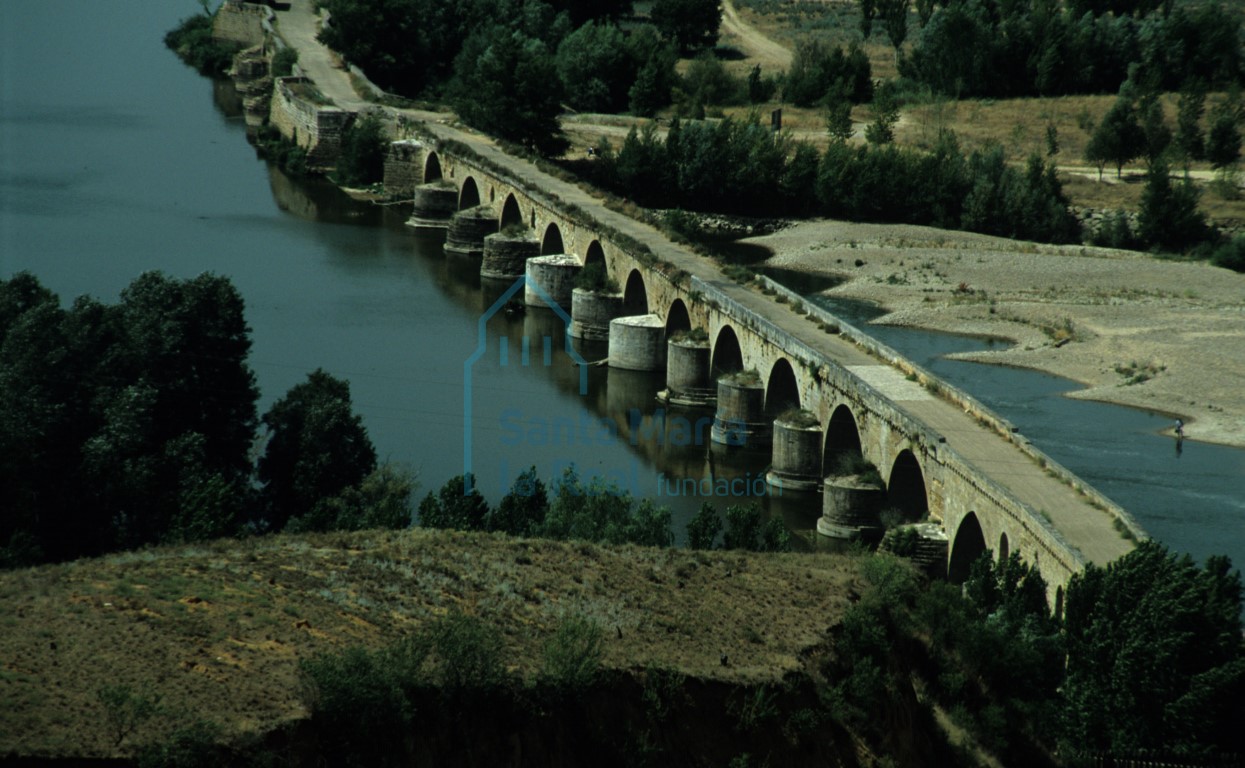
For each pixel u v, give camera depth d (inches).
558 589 2765.7
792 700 2532.0
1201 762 2536.9
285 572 2605.8
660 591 2847.0
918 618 2918.3
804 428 4739.2
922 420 4170.8
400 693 2139.5
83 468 3575.3
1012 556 3211.1
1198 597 2615.7
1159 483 4761.3
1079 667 2704.2
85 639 2193.7
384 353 5816.9
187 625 2288.4
